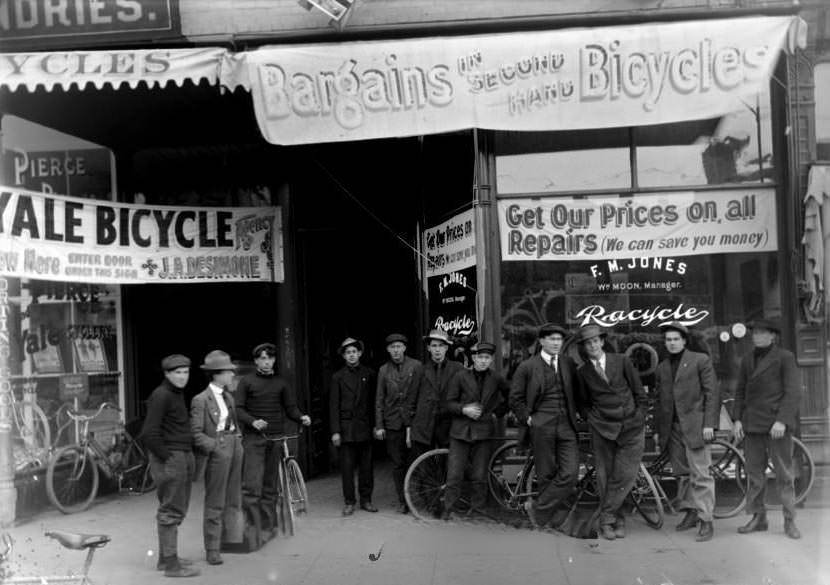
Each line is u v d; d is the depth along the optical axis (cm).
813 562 655
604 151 886
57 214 891
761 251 873
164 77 779
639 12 832
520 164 888
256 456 742
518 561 679
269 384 762
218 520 687
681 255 878
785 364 721
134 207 959
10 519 804
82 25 856
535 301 880
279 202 1012
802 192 845
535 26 843
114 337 1027
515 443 833
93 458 899
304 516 840
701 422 735
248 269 1005
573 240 884
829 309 837
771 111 872
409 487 819
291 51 801
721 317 873
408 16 850
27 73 768
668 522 796
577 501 782
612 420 736
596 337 738
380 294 1145
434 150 986
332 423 848
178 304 1046
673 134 883
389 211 1052
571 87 811
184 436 659
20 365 906
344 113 814
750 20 794
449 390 801
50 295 950
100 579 642
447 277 961
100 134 1002
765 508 746
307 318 1045
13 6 858
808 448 838
